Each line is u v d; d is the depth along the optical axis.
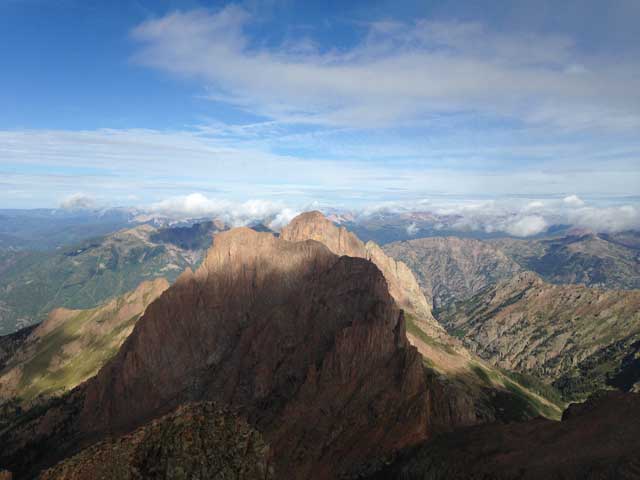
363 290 183.88
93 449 50.09
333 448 121.31
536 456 79.50
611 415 86.25
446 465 89.69
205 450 49.59
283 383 155.62
